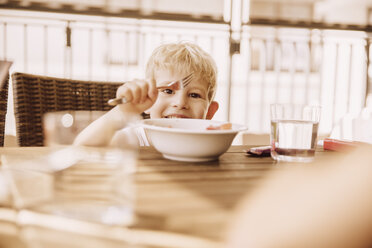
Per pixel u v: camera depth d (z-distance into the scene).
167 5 5.34
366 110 1.36
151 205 0.42
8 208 0.41
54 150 0.54
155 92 0.83
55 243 0.32
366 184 0.45
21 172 0.57
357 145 0.85
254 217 0.38
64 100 1.26
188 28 3.38
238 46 3.45
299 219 0.36
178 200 0.44
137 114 0.84
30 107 1.16
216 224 0.37
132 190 0.48
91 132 0.75
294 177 0.58
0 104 1.10
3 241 0.33
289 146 0.74
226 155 0.80
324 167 0.68
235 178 0.57
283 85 5.73
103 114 0.83
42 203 0.42
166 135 0.68
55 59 4.20
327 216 0.36
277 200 0.44
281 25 3.52
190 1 5.22
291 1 6.00
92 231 0.35
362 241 0.34
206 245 0.33
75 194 0.45
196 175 0.59
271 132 0.78
